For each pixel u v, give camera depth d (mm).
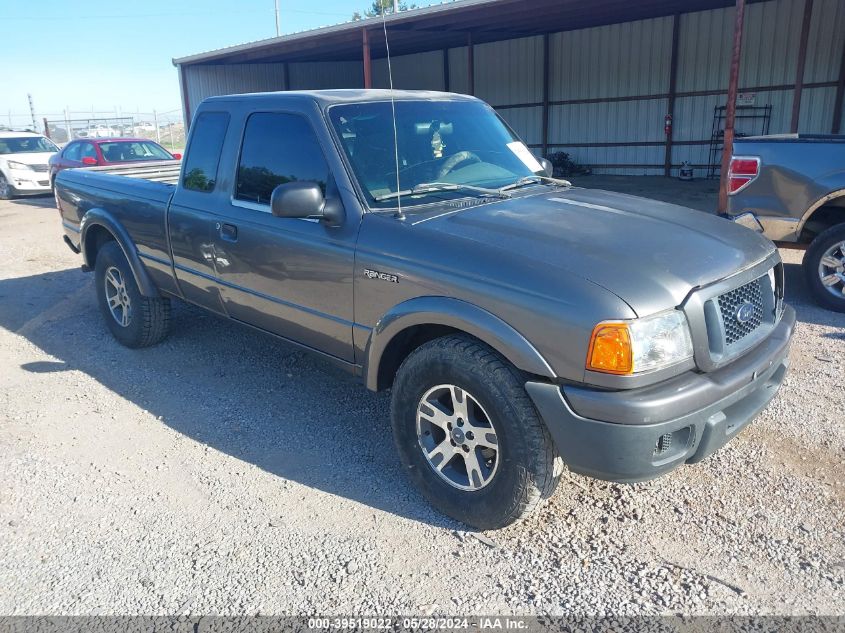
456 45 21625
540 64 20453
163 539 3141
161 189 4957
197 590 2809
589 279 2723
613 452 2648
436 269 3066
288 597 2760
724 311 2930
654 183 17016
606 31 18703
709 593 2719
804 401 4316
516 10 14242
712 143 17578
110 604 2740
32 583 2869
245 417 4359
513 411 2840
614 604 2678
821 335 5527
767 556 2926
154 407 4523
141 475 3691
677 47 17438
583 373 2648
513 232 3111
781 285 3533
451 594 2758
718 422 2799
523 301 2770
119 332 5605
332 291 3584
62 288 7797
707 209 12359
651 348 2633
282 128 3943
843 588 2725
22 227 12242
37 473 3717
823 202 5906
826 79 15492
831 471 3539
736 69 9266
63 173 6328
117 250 5410
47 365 5316
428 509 3340
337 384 4863
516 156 4328
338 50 21047
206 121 4527
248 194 4152
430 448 3266
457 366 2980
